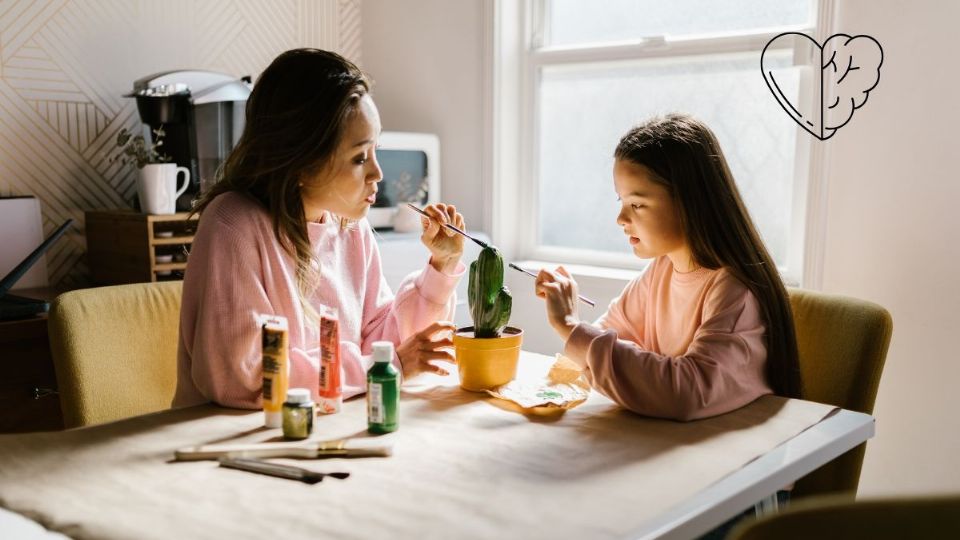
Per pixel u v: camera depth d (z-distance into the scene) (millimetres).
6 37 2055
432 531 716
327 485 827
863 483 1889
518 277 2533
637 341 1388
